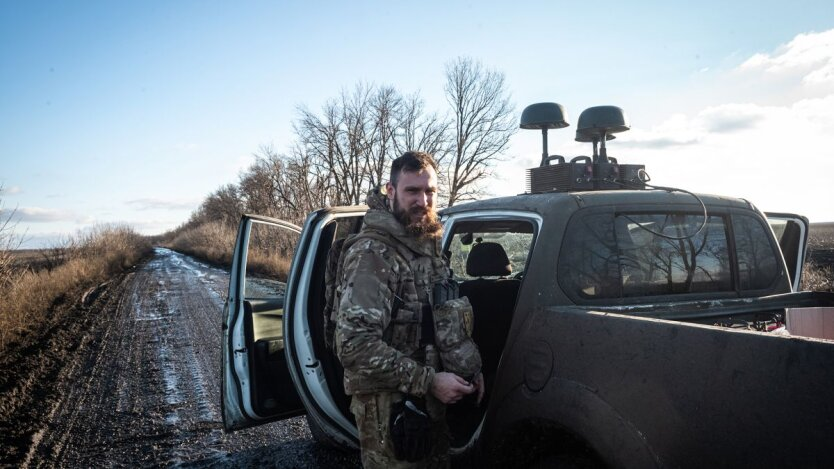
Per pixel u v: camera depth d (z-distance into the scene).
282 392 3.20
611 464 1.68
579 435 1.79
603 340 1.83
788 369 1.36
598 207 2.42
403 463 1.87
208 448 3.92
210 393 5.33
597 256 2.34
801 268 3.97
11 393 5.40
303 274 2.79
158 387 5.62
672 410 1.57
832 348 1.29
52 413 4.84
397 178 1.98
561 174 3.27
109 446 4.03
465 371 1.94
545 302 2.19
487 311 3.25
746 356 1.46
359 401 1.96
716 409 1.48
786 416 1.34
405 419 1.81
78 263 19.06
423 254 1.99
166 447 3.96
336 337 1.83
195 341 7.96
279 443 3.95
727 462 1.43
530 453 2.08
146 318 10.30
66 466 3.70
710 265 2.57
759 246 2.73
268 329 3.35
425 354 1.96
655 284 2.42
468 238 3.83
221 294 13.72
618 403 1.71
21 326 8.83
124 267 26.95
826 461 1.26
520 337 2.14
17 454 3.90
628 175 3.32
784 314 2.46
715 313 2.29
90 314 11.00
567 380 1.88
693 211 2.60
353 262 1.86
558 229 2.32
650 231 2.48
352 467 3.46
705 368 1.53
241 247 3.16
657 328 1.69
